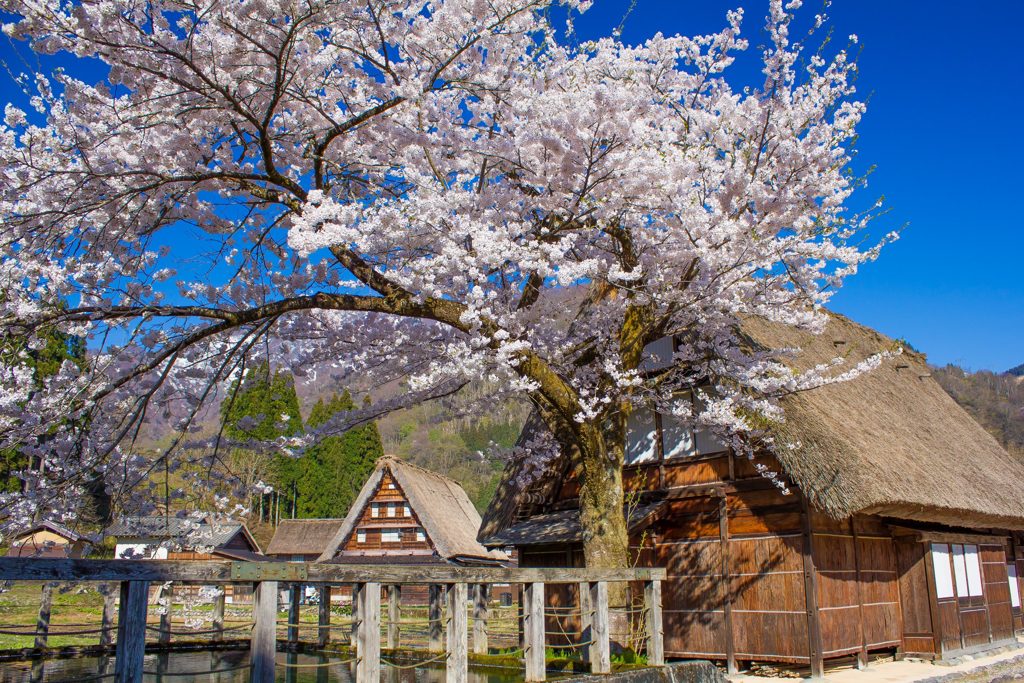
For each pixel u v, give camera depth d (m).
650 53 7.23
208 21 5.54
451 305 7.09
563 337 8.51
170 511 6.82
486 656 6.97
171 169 6.34
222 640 8.30
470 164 6.71
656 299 7.23
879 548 10.72
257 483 7.25
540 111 6.00
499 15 6.20
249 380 7.63
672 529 10.67
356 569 3.76
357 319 7.98
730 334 9.23
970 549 12.09
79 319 6.05
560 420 8.06
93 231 6.36
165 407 6.93
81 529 6.45
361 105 6.70
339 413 8.09
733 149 6.62
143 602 3.17
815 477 8.93
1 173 5.69
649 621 5.50
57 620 14.20
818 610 9.06
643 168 6.09
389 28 6.20
